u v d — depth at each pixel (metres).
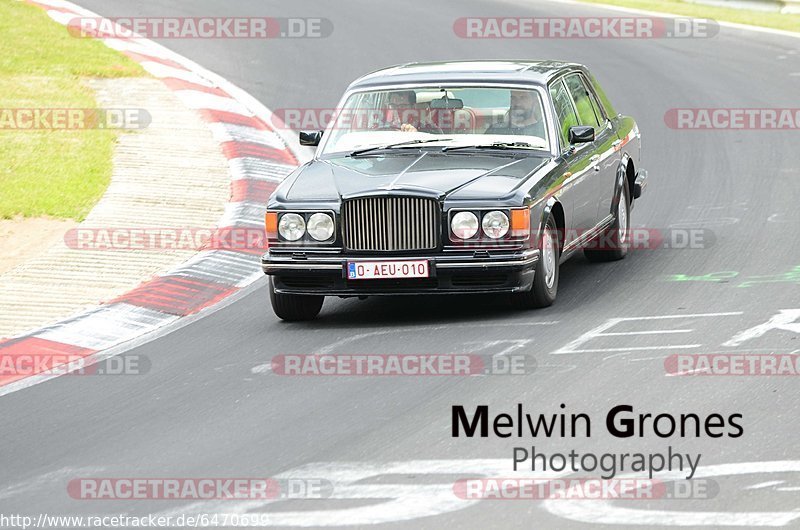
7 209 51.56
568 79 43.56
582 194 40.94
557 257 38.88
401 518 22.89
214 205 53.62
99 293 42.38
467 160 39.06
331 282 37.16
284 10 108.81
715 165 61.69
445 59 89.00
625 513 22.75
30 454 27.95
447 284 36.62
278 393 31.30
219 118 69.50
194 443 27.89
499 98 40.59
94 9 102.06
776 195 54.53
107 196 54.44
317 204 37.03
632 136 47.84
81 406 31.45
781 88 82.19
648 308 37.66
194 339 37.38
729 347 33.03
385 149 40.12
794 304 37.22
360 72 84.94
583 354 32.94
